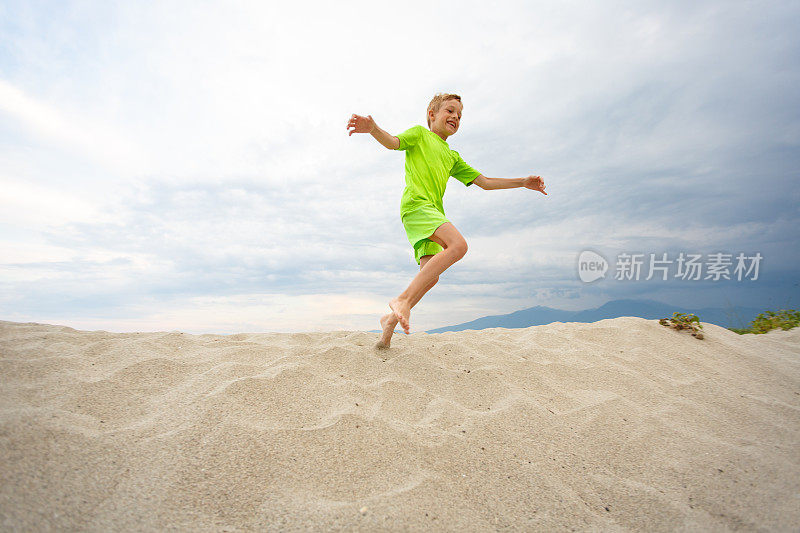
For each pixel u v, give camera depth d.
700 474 1.67
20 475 1.20
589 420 2.11
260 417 1.78
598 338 3.61
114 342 2.72
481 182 3.18
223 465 1.43
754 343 3.72
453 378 2.55
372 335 3.49
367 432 1.74
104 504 1.18
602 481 1.62
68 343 2.63
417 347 3.05
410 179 2.69
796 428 2.13
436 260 2.36
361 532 1.18
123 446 1.47
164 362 2.36
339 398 2.07
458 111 2.90
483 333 4.00
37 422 1.49
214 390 1.97
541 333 3.72
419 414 2.08
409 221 2.63
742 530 1.31
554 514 1.40
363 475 1.50
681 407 2.33
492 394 2.38
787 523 1.32
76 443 1.42
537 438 1.91
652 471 1.71
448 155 2.85
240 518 1.21
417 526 1.24
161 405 1.87
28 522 1.04
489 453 1.75
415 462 1.61
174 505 1.23
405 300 2.35
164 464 1.40
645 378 2.79
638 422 2.12
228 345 2.89
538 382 2.60
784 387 2.78
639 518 1.40
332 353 2.74
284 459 1.51
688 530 1.31
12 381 1.92
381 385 2.31
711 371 3.01
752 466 1.70
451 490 1.47
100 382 2.02
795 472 1.63
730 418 2.25
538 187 3.23
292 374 2.21
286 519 1.22
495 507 1.42
